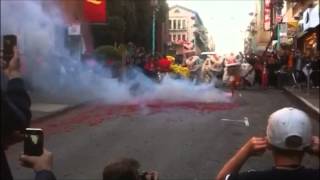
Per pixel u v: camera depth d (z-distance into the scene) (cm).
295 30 4553
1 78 293
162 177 923
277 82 3316
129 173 340
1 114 271
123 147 1199
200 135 1380
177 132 1423
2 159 290
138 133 1401
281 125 296
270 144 302
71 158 1077
